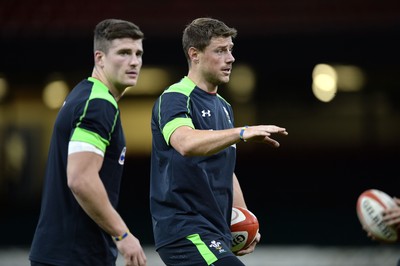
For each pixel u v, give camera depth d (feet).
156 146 57.36
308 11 159.43
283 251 132.57
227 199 57.88
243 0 162.91
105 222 46.96
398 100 181.47
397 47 152.25
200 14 159.74
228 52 57.57
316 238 154.61
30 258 49.26
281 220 165.68
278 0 161.48
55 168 49.37
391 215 63.62
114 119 48.83
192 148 50.72
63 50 157.79
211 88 58.34
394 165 183.52
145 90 183.93
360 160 184.44
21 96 186.91
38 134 187.52
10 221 168.66
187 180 55.77
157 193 57.16
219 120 58.59
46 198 49.47
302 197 186.70
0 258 131.75
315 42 153.28
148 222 169.48
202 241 54.95
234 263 54.08
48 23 160.56
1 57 157.58
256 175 189.37
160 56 155.63
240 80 183.11
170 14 161.27
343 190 185.78
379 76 180.96
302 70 178.40
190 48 57.82
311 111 184.34
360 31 152.25
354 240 152.56
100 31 50.80
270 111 185.16
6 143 186.60
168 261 56.59
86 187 46.60
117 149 49.85
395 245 128.16
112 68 50.44
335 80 181.37
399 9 157.69
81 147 47.14
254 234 60.18
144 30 155.43
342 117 183.93
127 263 47.01
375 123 183.21
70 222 48.67
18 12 164.55
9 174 186.09
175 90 56.85
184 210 55.83
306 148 186.19
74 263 48.49
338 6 159.22
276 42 153.79
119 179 50.70
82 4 166.30
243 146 190.19
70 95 50.01
